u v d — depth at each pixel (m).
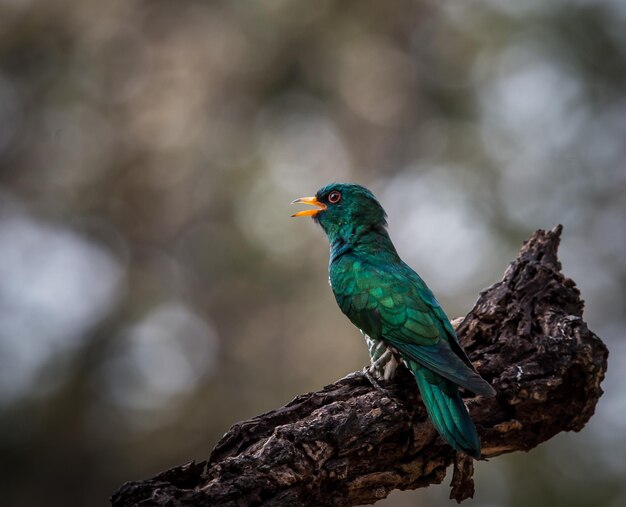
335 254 8.67
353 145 20.59
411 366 7.07
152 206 20.31
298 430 6.30
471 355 7.39
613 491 17.31
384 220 8.85
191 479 6.10
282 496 6.09
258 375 18.17
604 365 7.28
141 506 5.75
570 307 7.67
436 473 6.86
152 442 18.22
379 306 7.61
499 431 7.11
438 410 6.65
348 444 6.43
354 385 6.90
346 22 20.88
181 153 20.36
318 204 9.05
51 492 18.12
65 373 18.98
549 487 17.27
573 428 7.39
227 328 18.88
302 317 18.12
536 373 7.12
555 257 7.89
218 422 18.08
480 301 7.66
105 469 18.23
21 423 18.48
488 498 17.30
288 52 20.86
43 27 21.41
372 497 6.69
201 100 20.70
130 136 20.56
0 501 17.95
